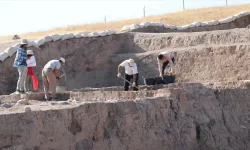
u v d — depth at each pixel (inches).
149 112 554.6
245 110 697.6
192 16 1918.1
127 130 523.8
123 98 636.7
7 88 861.2
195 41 1024.2
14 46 888.9
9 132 430.6
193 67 968.3
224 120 663.8
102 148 493.7
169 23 1825.8
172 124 584.1
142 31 1181.1
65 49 1003.3
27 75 753.6
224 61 938.7
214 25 1342.3
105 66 1064.2
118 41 1101.7
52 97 661.9
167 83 812.0
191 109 627.2
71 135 470.0
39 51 943.7
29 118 442.9
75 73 1014.4
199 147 615.5
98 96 656.4
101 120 500.7
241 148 652.1
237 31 997.8
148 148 541.3
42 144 447.5
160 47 1061.1
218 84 718.5
